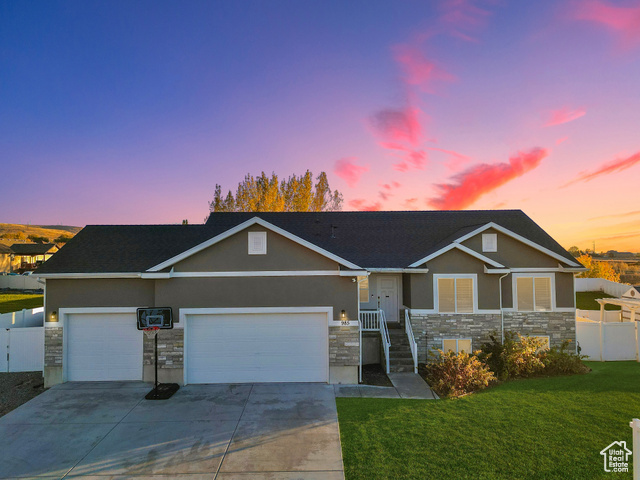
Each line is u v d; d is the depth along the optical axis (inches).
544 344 607.2
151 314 462.9
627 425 336.2
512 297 615.2
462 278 593.9
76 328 498.6
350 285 494.6
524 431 328.5
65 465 296.8
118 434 346.9
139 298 500.4
